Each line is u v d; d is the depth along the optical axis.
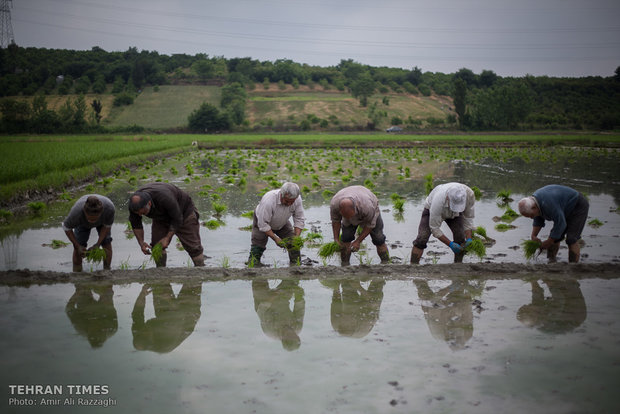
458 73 171.12
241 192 15.06
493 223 10.09
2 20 116.81
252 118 120.50
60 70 157.12
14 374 3.21
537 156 32.28
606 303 4.76
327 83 169.62
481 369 3.28
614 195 13.68
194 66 162.62
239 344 3.76
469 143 49.75
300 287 5.51
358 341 3.82
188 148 39.97
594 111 117.19
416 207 12.14
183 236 6.62
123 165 22.08
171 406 2.78
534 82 140.38
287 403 2.81
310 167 22.97
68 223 6.07
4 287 5.39
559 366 3.30
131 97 127.25
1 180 13.22
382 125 116.00
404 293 5.23
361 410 2.73
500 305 4.74
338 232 6.69
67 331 4.03
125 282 5.66
